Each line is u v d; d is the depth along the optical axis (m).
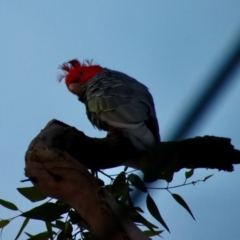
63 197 6.79
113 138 8.13
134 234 6.41
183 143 7.99
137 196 7.59
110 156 7.85
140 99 9.88
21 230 7.39
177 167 8.24
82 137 7.57
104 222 6.55
